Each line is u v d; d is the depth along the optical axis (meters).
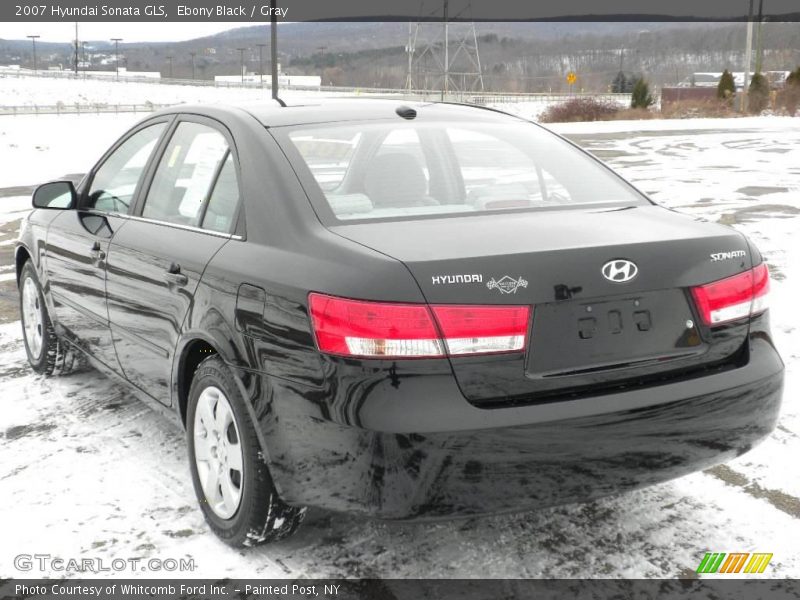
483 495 2.58
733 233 3.03
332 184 3.13
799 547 3.12
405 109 3.77
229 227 3.22
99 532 3.32
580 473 2.66
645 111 42.34
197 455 3.34
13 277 7.96
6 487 3.71
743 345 2.97
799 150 20.84
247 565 3.06
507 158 3.56
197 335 3.21
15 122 43.38
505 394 2.59
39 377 5.20
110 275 3.96
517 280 2.61
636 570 2.99
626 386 2.74
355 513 2.67
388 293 2.54
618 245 2.75
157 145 3.98
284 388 2.77
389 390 2.52
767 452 3.90
